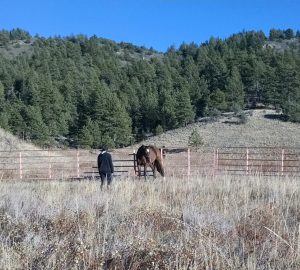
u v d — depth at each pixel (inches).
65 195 434.3
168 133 4126.5
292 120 4030.5
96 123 3629.4
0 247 220.8
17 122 3417.8
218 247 226.4
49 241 234.5
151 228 272.2
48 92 4087.1
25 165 1123.3
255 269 201.2
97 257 205.5
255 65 5398.6
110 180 570.3
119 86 5531.5
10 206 322.7
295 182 509.0
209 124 4067.4
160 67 6476.4
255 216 300.2
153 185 526.9
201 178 618.5
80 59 7155.5
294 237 235.3
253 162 1259.8
